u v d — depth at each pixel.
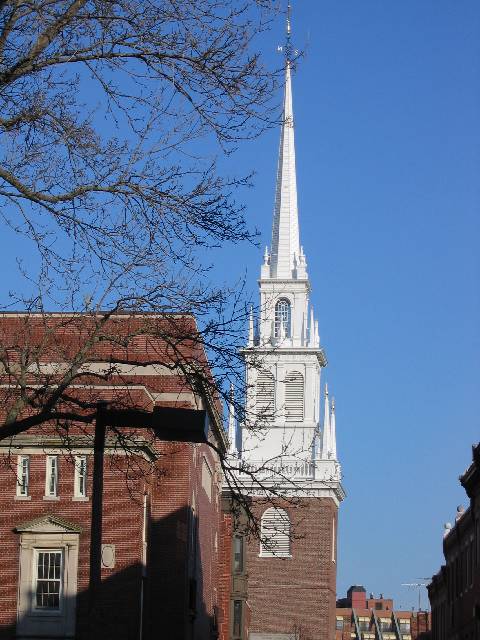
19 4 25.17
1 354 29.19
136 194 27.17
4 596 56.81
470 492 86.88
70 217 27.08
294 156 158.38
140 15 26.08
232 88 26.56
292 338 148.88
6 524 57.34
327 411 145.88
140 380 58.38
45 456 57.66
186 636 63.22
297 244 154.38
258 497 130.12
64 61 25.94
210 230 27.83
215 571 89.38
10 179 26.00
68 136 26.56
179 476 62.69
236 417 33.03
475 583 85.81
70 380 28.62
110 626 55.97
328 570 138.50
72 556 56.84
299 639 136.50
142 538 57.84
